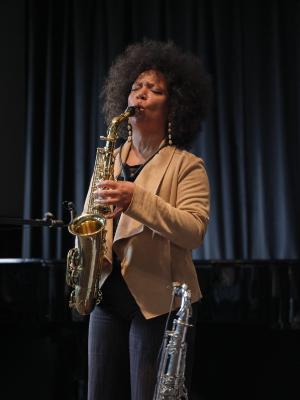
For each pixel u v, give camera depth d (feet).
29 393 11.51
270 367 11.72
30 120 14.39
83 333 11.62
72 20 14.62
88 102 14.29
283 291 10.37
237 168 13.62
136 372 5.66
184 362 5.39
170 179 5.96
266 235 13.35
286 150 13.32
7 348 11.40
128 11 14.44
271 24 13.66
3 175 10.92
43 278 10.29
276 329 11.06
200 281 10.50
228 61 13.75
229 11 13.89
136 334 5.73
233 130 13.70
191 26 13.89
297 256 13.10
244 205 13.51
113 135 6.27
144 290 5.68
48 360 11.68
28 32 14.48
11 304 10.14
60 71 14.58
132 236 5.81
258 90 13.61
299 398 11.57
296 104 13.51
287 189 13.23
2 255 10.84
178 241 5.61
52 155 14.32
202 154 13.69
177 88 6.43
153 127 6.27
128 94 6.81
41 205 14.43
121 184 5.51
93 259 5.86
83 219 5.88
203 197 5.92
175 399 5.28
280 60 13.50
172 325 5.69
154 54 6.66
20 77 11.93
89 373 6.02
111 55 14.10
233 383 11.75
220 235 13.46
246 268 10.49
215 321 10.41
